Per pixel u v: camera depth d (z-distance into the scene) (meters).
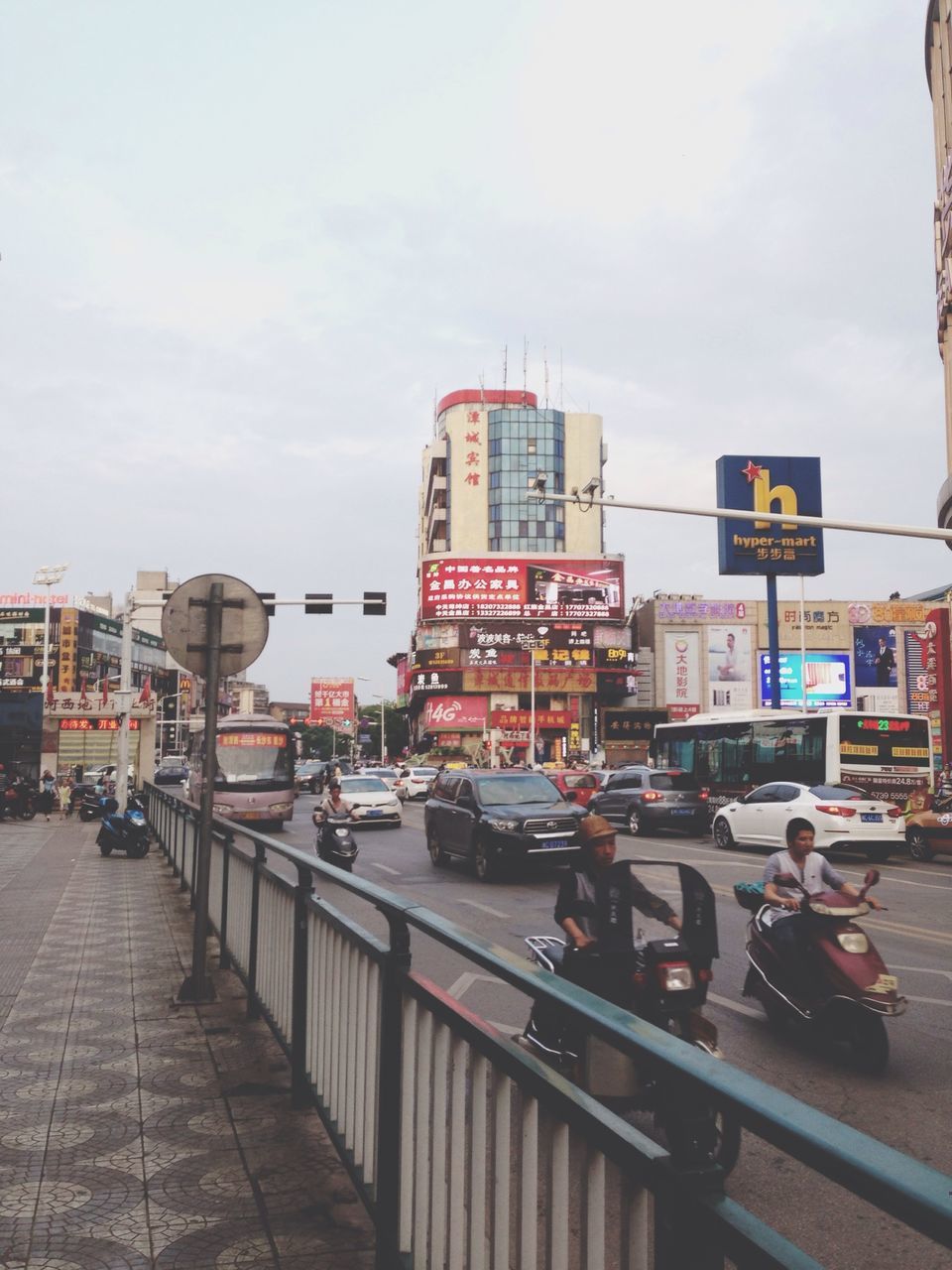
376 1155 3.45
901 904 13.28
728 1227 1.48
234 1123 4.66
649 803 25.31
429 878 16.67
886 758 23.20
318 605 27.73
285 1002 5.45
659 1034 1.81
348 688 99.44
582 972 5.36
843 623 79.88
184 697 109.12
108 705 42.97
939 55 33.84
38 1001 7.06
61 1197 3.88
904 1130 5.16
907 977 8.73
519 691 78.50
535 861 15.66
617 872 5.28
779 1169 4.62
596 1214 1.95
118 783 29.02
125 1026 6.37
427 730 79.62
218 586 7.66
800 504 40.88
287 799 27.94
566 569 80.38
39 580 90.56
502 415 90.56
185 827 13.20
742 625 80.75
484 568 79.88
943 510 29.41
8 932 10.09
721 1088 1.53
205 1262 3.39
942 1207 1.12
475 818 16.61
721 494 40.94
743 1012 7.67
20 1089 5.13
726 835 21.77
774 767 25.30
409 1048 3.17
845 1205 4.23
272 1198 3.88
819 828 19.28
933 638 32.47
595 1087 3.49
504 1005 7.54
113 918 11.02
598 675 78.94
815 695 79.12
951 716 31.77
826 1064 6.35
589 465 91.56
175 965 8.35
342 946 4.18
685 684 80.31
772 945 7.02
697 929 5.25
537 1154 2.24
